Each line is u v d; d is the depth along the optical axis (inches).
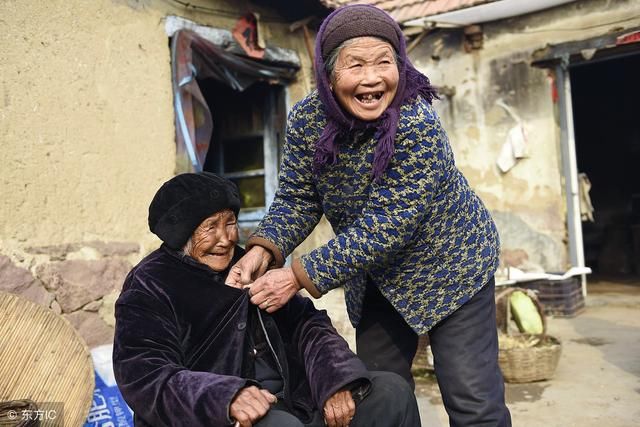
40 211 123.0
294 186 78.2
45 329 97.8
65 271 125.9
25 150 121.2
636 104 392.8
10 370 92.4
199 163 163.2
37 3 125.1
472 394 73.4
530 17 230.1
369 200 66.7
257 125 211.9
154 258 69.5
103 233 135.3
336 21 62.4
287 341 73.2
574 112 410.9
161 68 153.6
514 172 235.9
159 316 64.3
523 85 233.1
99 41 137.9
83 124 132.9
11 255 117.0
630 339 182.2
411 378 86.0
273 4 198.7
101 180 135.8
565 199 230.7
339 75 62.0
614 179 398.3
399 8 235.8
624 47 218.4
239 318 67.0
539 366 140.9
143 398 58.5
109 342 132.3
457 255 72.7
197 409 55.6
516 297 157.4
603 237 364.8
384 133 63.2
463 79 244.2
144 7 150.8
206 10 172.4
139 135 145.9
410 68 66.3
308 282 65.7
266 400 56.8
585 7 219.8
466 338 74.6
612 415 118.4
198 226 68.1
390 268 73.3
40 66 125.1
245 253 75.4
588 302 253.4
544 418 118.4
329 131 66.5
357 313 82.4
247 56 187.6
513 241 236.5
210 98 222.8
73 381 95.6
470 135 243.6
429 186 64.9
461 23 235.5
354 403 62.1
